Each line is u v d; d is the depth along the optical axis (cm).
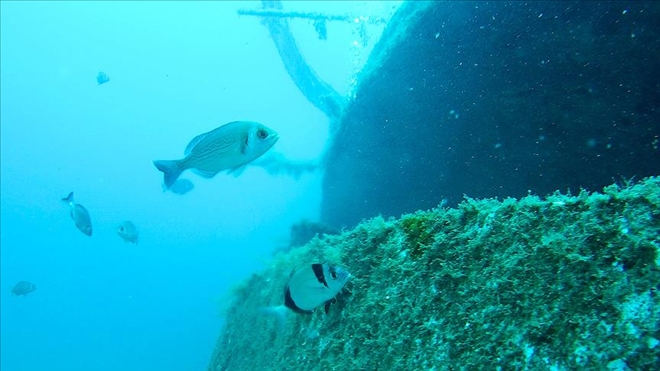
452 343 78
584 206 71
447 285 87
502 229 82
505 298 74
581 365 58
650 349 53
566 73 228
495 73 257
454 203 317
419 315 88
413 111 318
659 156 207
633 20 202
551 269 70
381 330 96
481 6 250
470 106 279
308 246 170
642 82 207
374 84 334
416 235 102
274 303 174
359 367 96
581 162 233
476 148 286
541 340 65
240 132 88
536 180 255
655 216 62
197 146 89
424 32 283
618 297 60
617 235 64
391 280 102
